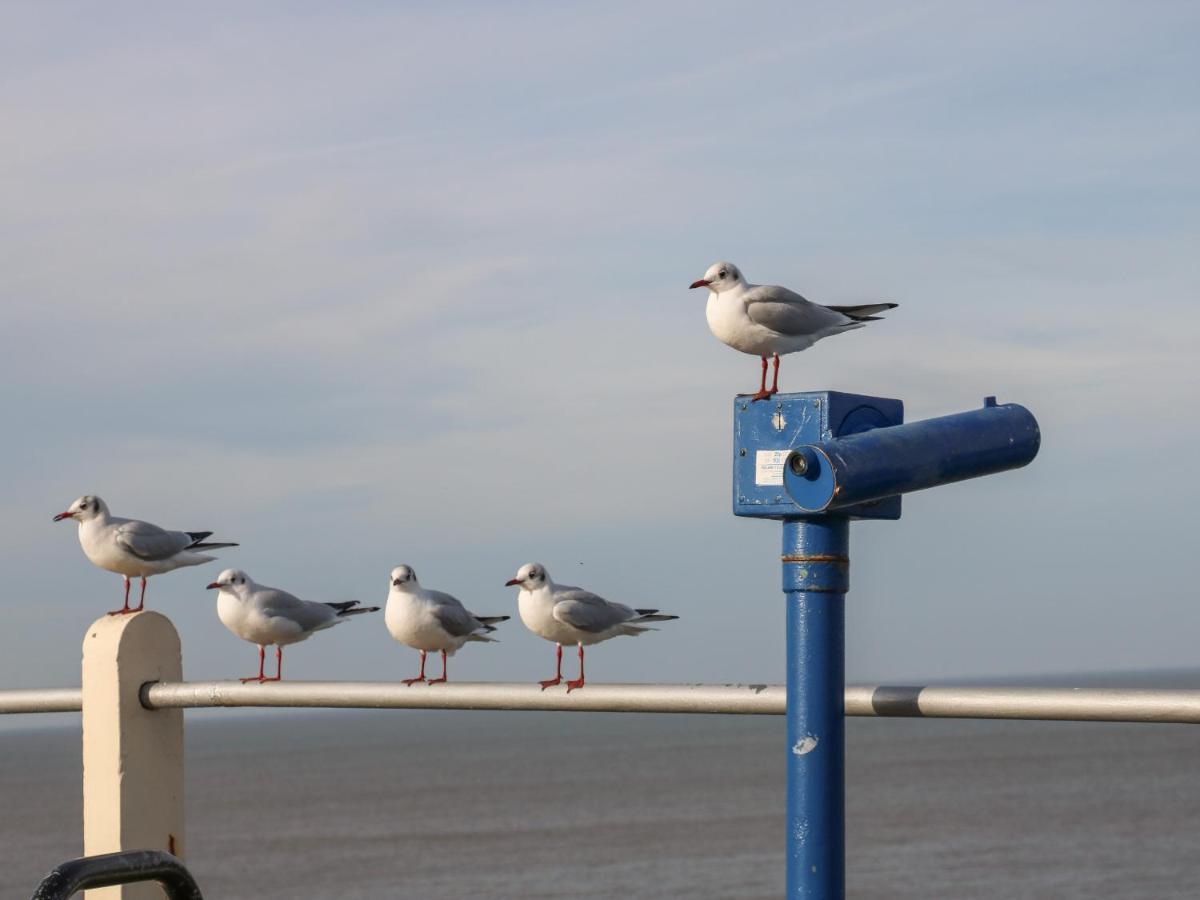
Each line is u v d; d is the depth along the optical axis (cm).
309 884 7225
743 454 459
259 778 16312
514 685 531
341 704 560
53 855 9075
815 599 427
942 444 412
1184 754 14262
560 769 15712
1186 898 5934
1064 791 10481
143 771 618
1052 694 432
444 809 10875
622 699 509
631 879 6888
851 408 453
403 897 6669
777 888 6481
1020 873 6719
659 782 13075
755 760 16438
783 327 1014
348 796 12812
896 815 9169
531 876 7125
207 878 7606
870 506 439
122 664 613
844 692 428
